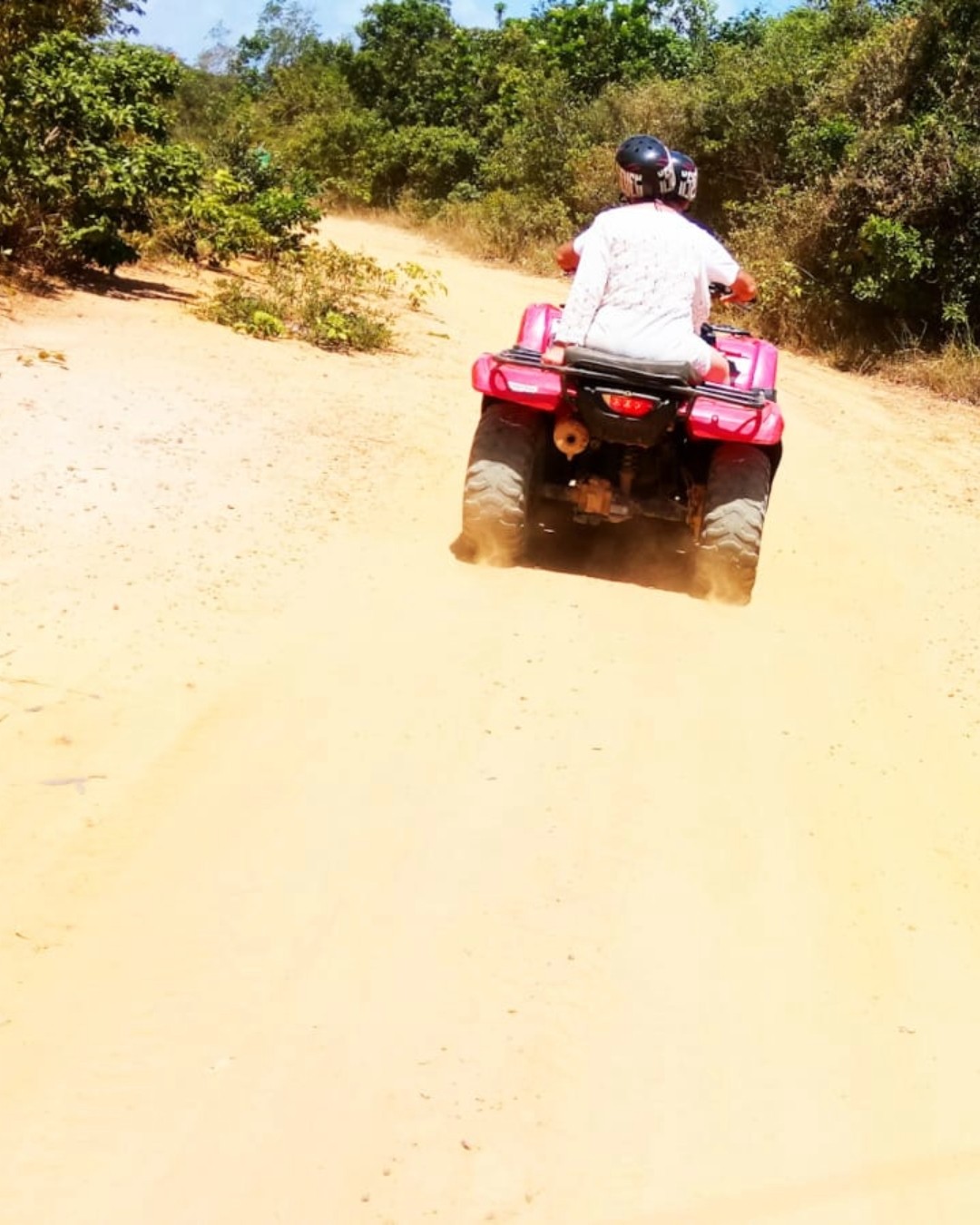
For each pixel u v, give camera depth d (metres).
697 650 5.95
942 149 17.44
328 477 7.82
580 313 6.34
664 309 6.42
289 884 3.73
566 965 3.50
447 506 7.74
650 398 6.11
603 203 26.06
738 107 22.59
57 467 6.91
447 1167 2.80
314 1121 2.89
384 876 3.82
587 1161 2.85
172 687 4.86
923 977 3.68
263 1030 3.15
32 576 5.61
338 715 4.80
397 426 9.34
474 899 3.75
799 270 18.61
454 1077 3.06
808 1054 3.28
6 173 11.41
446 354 12.91
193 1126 2.85
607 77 32.22
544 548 7.26
